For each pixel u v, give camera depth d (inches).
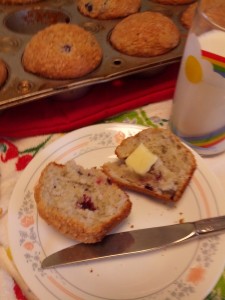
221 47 7.4
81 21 11.5
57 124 9.6
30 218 7.2
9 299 6.6
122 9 11.5
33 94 9.0
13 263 6.9
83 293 6.3
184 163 8.1
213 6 9.0
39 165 8.0
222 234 7.0
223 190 7.7
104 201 7.5
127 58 10.3
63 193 7.6
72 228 6.9
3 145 9.2
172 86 10.6
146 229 7.2
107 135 8.8
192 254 6.9
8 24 11.4
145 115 10.2
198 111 8.1
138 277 6.6
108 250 6.9
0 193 8.1
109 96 10.3
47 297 6.1
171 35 10.5
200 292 6.3
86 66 9.7
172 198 7.6
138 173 7.9
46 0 12.2
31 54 9.7
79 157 8.5
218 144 8.7
